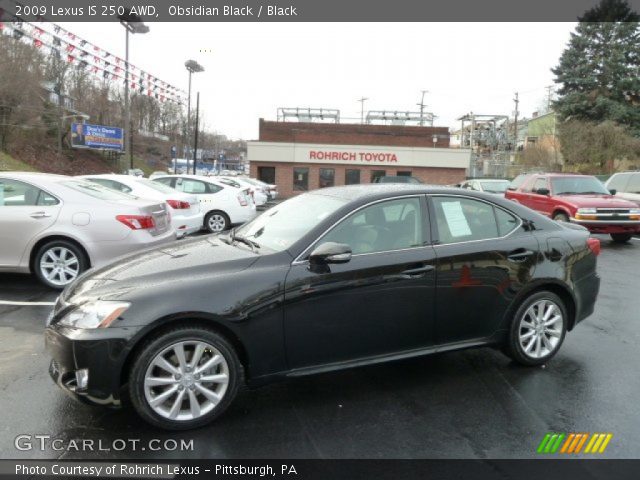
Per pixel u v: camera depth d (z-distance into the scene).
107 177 9.98
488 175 43.16
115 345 2.94
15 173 6.38
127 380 3.13
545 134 45.09
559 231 4.30
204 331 3.11
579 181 12.64
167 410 3.08
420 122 39.53
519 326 4.04
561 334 4.22
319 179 34.88
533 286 4.04
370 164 34.72
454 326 3.81
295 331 3.32
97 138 41.66
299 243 3.47
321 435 3.07
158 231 6.73
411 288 3.62
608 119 36.91
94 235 6.13
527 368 4.14
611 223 11.30
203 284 3.15
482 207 4.07
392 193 3.84
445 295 3.74
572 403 3.52
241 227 4.39
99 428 3.11
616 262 9.51
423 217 3.83
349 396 3.60
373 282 3.50
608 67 39.72
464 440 3.03
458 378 3.93
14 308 5.48
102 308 3.02
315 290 3.35
